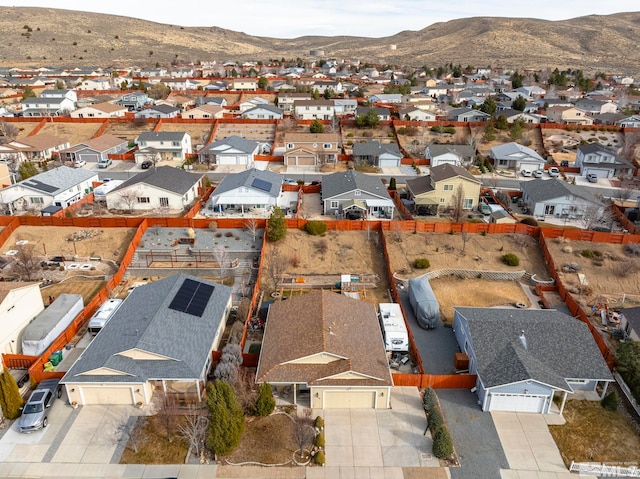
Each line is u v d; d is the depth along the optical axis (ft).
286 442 88.74
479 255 160.15
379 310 125.39
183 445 87.61
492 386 93.76
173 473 82.07
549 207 194.29
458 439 89.92
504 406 96.73
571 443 89.61
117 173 243.81
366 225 172.55
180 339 102.32
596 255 158.51
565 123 330.34
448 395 101.14
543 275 151.12
